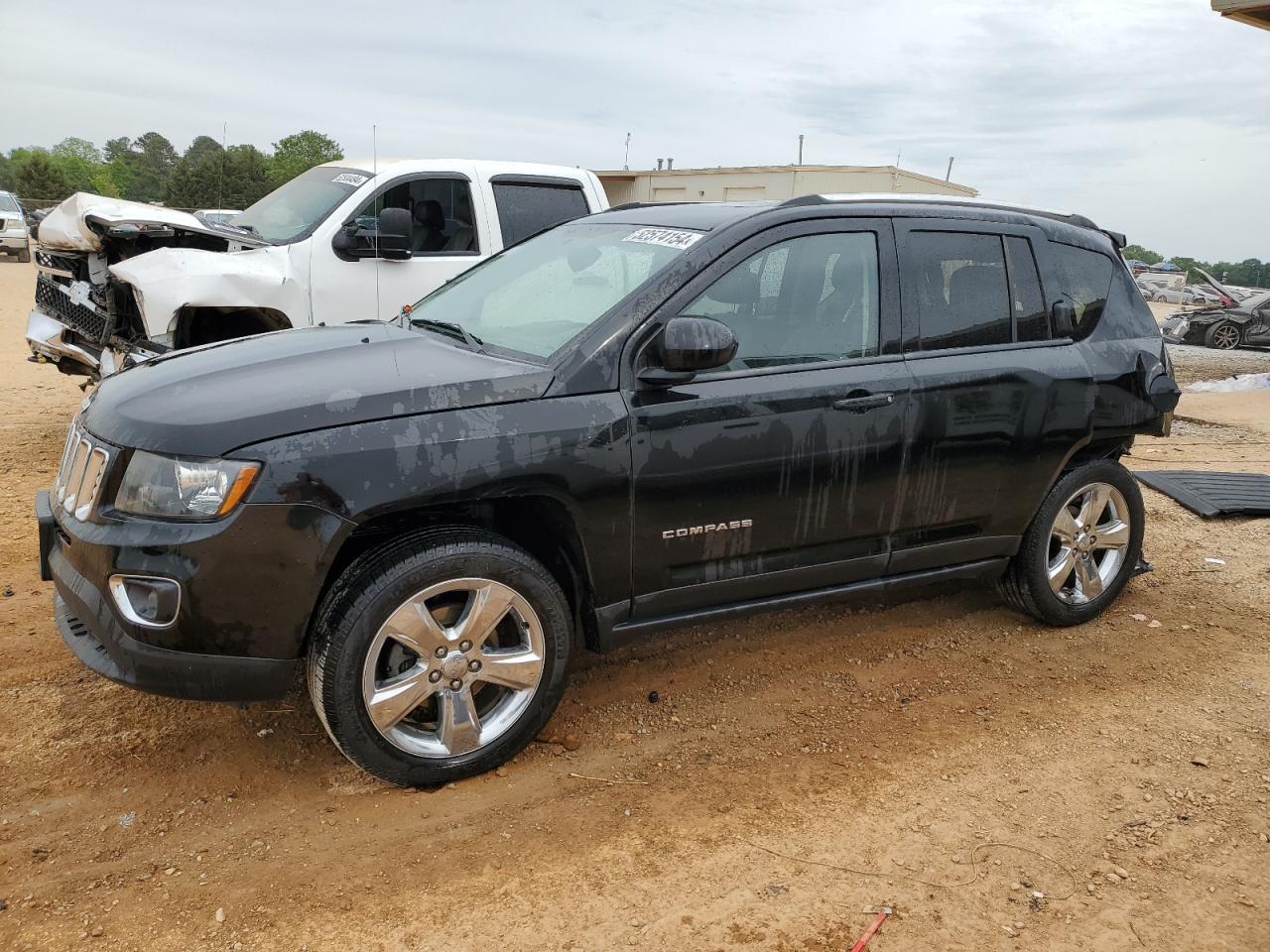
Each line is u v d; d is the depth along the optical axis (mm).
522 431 3117
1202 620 4941
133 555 2836
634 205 4520
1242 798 3348
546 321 3656
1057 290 4441
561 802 3193
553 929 2613
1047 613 4621
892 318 3898
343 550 3154
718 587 3643
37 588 4664
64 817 2988
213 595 2834
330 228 6848
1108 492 4684
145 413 3025
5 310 15289
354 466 2906
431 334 3871
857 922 2678
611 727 3693
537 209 7746
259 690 2980
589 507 3260
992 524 4281
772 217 3689
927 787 3354
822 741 3654
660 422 3344
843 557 3916
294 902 2676
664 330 3266
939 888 2836
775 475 3596
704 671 4184
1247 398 12633
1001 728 3797
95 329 6762
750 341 3602
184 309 6277
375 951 2512
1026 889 2846
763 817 3146
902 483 3910
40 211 26516
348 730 3002
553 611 3295
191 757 3334
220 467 2826
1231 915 2768
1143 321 4793
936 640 4602
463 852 2918
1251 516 6691
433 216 7316
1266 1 10398
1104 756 3607
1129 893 2842
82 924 2562
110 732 3453
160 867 2797
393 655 3137
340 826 3016
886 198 4078
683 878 2836
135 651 2873
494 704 3352
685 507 3451
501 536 3260
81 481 3121
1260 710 4004
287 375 3221
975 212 4285
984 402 4047
